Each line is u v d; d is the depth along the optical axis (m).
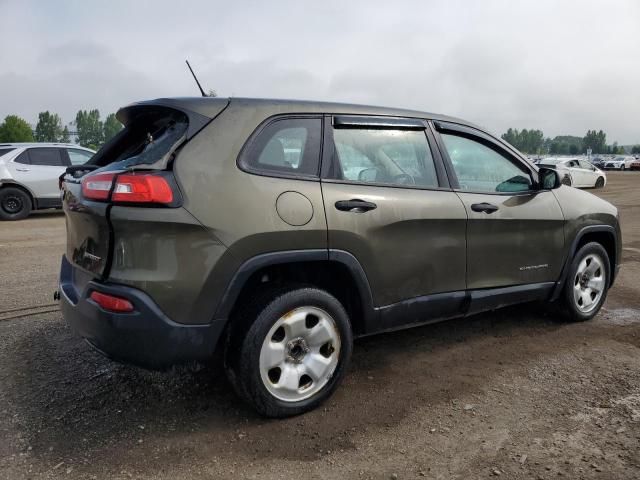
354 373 3.66
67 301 3.00
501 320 4.82
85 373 3.61
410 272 3.45
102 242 2.71
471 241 3.76
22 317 4.73
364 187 3.28
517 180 4.22
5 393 3.31
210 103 2.96
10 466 2.55
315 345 3.09
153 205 2.59
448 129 3.86
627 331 4.55
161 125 3.10
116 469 2.55
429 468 2.59
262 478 2.50
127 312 2.60
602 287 4.86
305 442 2.81
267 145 2.99
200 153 2.78
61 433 2.86
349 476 2.52
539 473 2.54
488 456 2.68
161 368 2.74
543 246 4.26
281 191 2.93
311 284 3.10
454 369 3.74
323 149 3.19
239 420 3.02
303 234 2.94
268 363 2.91
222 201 2.74
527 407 3.19
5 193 11.45
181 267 2.64
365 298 3.26
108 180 2.67
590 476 2.51
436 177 3.69
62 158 12.15
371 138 3.44
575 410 3.15
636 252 8.22
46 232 9.76
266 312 2.87
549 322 4.77
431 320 3.70
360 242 3.16
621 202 16.73
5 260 7.13
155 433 2.87
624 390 3.40
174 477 2.50
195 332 2.72
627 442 2.80
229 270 2.76
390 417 3.07
